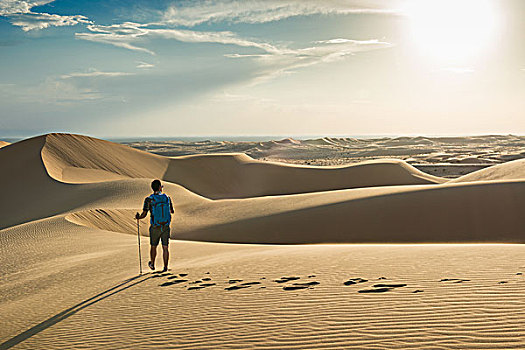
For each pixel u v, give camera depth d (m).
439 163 109.12
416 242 22.48
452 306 5.50
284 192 75.56
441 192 27.80
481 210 24.62
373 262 9.15
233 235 26.89
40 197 46.47
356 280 7.46
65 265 12.45
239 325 5.60
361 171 78.75
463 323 4.86
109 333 5.97
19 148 62.78
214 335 5.34
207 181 78.62
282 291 7.11
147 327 6.02
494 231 22.58
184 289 8.00
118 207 34.16
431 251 10.45
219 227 28.81
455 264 8.32
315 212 28.25
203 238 26.94
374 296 6.29
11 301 9.28
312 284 7.44
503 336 4.40
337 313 5.64
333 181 76.94
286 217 28.42
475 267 7.89
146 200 10.12
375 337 4.70
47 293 9.38
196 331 5.57
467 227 23.34
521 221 23.05
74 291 9.09
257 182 79.12
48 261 13.66
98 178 62.44
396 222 24.91
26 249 16.08
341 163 136.38
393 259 9.40
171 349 5.05
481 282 6.63
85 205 37.31
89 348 5.47
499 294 5.88
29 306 8.35
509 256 8.95
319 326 5.23
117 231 25.97
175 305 6.97
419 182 73.50
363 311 5.62
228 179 80.50
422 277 7.32
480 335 4.47
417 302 5.80
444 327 4.79
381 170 78.00
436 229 23.55
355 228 25.05
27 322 7.18
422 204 26.41
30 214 41.06
